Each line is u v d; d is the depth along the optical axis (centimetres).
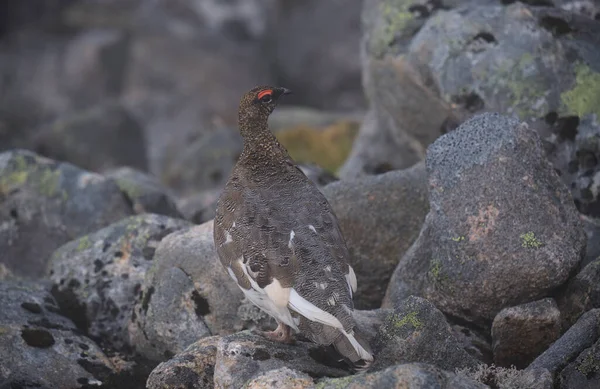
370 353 802
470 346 988
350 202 1178
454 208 990
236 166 977
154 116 2939
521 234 956
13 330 1062
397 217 1168
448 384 786
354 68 3072
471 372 895
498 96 1252
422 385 771
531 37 1258
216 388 884
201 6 3250
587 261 1113
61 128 2391
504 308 960
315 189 946
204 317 1076
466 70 1277
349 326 818
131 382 1058
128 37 3197
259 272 862
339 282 848
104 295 1192
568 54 1245
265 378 839
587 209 1189
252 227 891
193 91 3033
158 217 1282
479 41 1282
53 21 3344
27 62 3177
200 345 960
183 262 1105
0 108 2939
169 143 2539
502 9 1288
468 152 1004
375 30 1429
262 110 966
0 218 1386
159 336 1080
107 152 2388
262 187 938
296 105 3131
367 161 1584
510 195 970
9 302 1111
